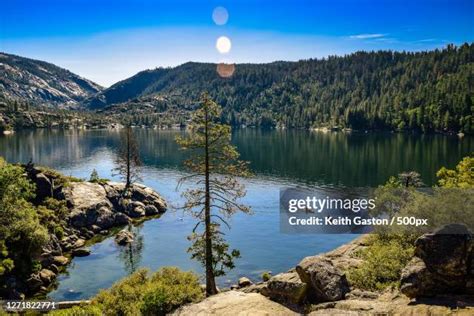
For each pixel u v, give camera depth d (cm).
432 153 13675
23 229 4269
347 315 1554
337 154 14550
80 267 4791
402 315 1473
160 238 5912
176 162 13938
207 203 3375
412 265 1653
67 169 12369
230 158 3431
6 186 4444
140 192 7738
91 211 6412
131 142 9069
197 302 2188
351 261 2283
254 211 7256
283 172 11350
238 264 4825
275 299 1925
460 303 1448
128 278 3164
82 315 2562
